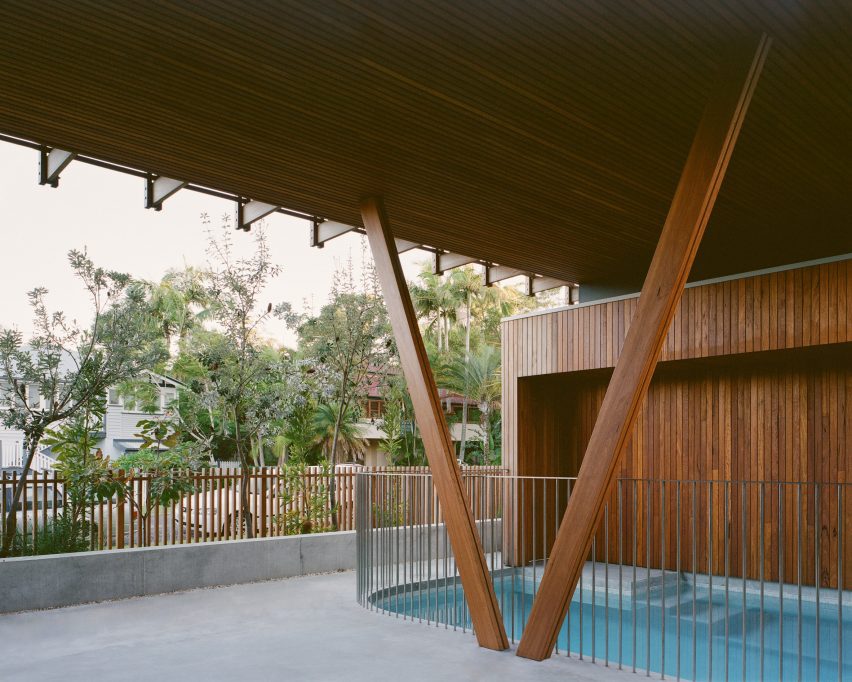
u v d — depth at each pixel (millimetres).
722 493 9352
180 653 5426
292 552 8742
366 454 26031
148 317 9312
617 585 8703
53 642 5723
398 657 5336
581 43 4621
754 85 4598
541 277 11984
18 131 6086
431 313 36594
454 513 6027
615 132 5957
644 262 10500
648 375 4887
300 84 5160
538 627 5309
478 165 6645
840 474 8305
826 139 6188
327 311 12055
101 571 7273
